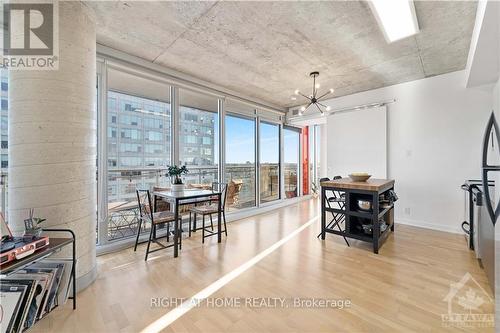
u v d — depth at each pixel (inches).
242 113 197.8
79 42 82.4
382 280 87.2
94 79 90.0
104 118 114.7
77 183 81.1
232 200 192.2
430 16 90.2
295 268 97.8
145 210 127.4
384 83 167.0
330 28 99.6
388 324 63.8
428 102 155.9
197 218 162.6
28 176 73.4
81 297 77.1
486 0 69.5
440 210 151.7
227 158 185.8
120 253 114.0
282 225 166.6
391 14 89.2
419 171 159.6
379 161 175.5
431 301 73.9
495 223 49.2
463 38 106.2
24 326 57.4
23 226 72.6
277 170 242.8
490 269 81.7
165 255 111.8
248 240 134.0
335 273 93.1
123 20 94.2
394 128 170.2
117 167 127.6
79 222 81.7
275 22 95.6
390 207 133.1
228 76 154.1
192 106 163.5
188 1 83.3
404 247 120.6
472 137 140.6
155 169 143.3
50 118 75.5
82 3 83.2
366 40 108.9
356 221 128.1
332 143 203.3
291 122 242.2
